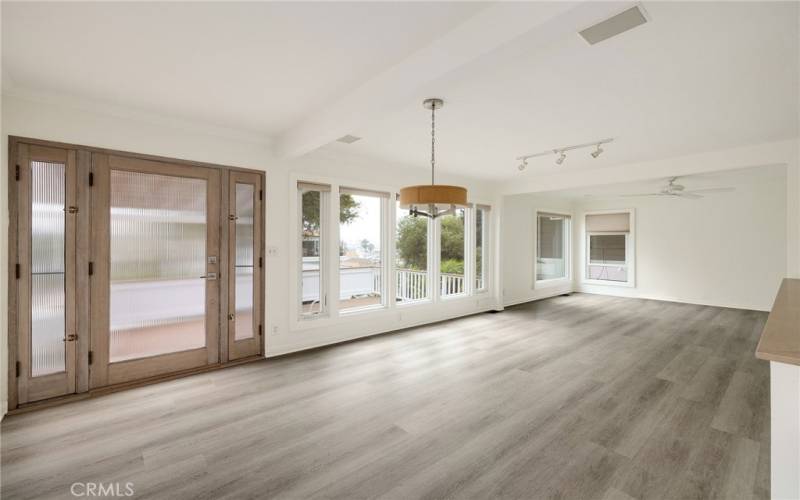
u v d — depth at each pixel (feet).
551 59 7.59
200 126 11.97
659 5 5.81
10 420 8.72
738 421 8.77
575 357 13.62
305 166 14.52
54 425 8.51
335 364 12.83
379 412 9.25
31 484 6.45
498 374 11.89
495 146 14.32
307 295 16.02
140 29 6.72
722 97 9.53
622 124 11.65
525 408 9.46
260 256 13.47
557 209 28.76
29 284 9.50
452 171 19.34
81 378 10.21
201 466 7.01
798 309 6.68
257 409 9.38
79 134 10.09
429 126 11.88
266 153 13.50
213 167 12.37
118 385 10.74
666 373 11.96
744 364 12.82
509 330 17.79
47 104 9.64
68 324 10.03
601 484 6.52
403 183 17.99
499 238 22.84
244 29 6.72
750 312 21.81
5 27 6.62
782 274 21.68
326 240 15.47
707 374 11.87
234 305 12.92
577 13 5.23
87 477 6.66
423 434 8.20
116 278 10.73
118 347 10.82
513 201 25.00
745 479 6.64
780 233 21.68
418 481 6.60
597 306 24.16
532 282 26.53
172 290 11.69
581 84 8.80
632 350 14.49
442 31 6.83
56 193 9.83
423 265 22.45
